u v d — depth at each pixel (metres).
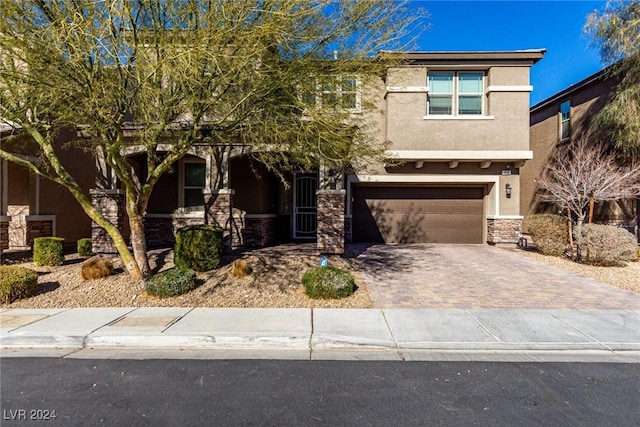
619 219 14.02
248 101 7.15
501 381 4.18
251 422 3.35
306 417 3.44
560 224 11.30
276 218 14.52
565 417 3.46
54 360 4.73
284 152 8.45
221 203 10.78
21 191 12.88
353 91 7.43
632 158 12.02
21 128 8.50
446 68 13.05
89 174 14.45
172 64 5.97
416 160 13.09
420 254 11.66
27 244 11.96
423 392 3.92
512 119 12.86
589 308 6.71
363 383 4.12
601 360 4.79
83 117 6.55
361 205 14.38
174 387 4.00
